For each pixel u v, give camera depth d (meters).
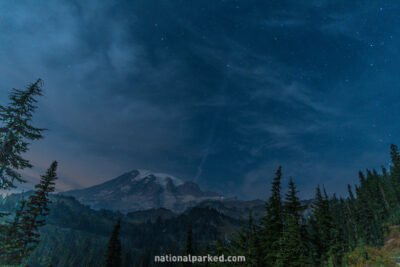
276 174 33.34
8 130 20.05
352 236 68.88
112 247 45.66
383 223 73.75
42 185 27.05
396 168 89.88
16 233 23.72
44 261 130.25
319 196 41.12
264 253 33.31
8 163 19.81
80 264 161.38
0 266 21.50
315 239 36.47
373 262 34.38
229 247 42.31
